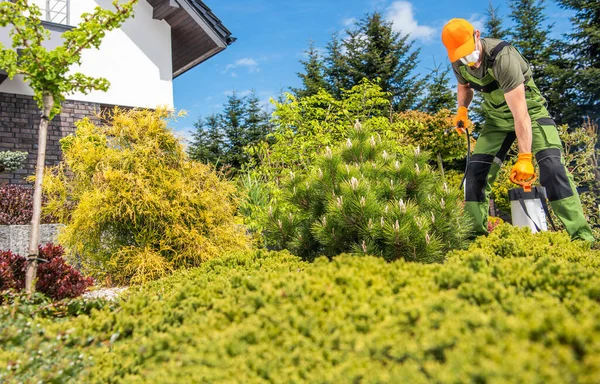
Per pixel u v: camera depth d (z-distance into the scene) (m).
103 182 6.16
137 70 11.87
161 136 6.66
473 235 6.21
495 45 5.43
